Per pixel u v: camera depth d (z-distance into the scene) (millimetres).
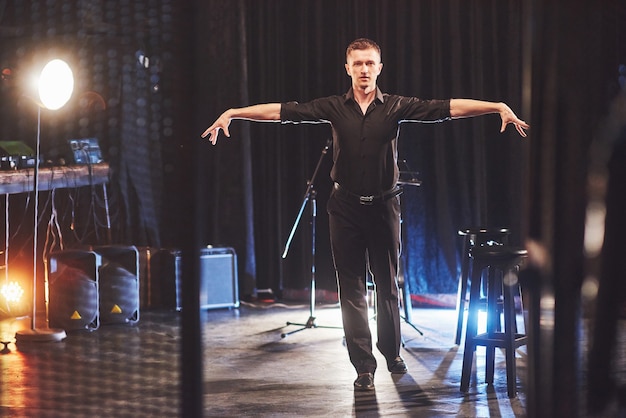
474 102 3898
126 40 5910
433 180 6625
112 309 5941
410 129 6633
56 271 5742
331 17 6875
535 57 1947
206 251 6711
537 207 2004
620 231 2295
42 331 5445
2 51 5824
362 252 4137
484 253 4023
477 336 4160
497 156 6504
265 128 7152
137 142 6398
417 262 6684
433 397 4043
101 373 4387
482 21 6461
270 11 7016
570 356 2021
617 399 2477
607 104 2062
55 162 6176
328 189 6941
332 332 5789
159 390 3871
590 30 1947
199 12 1658
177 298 6609
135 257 6078
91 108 6238
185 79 1663
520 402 3939
